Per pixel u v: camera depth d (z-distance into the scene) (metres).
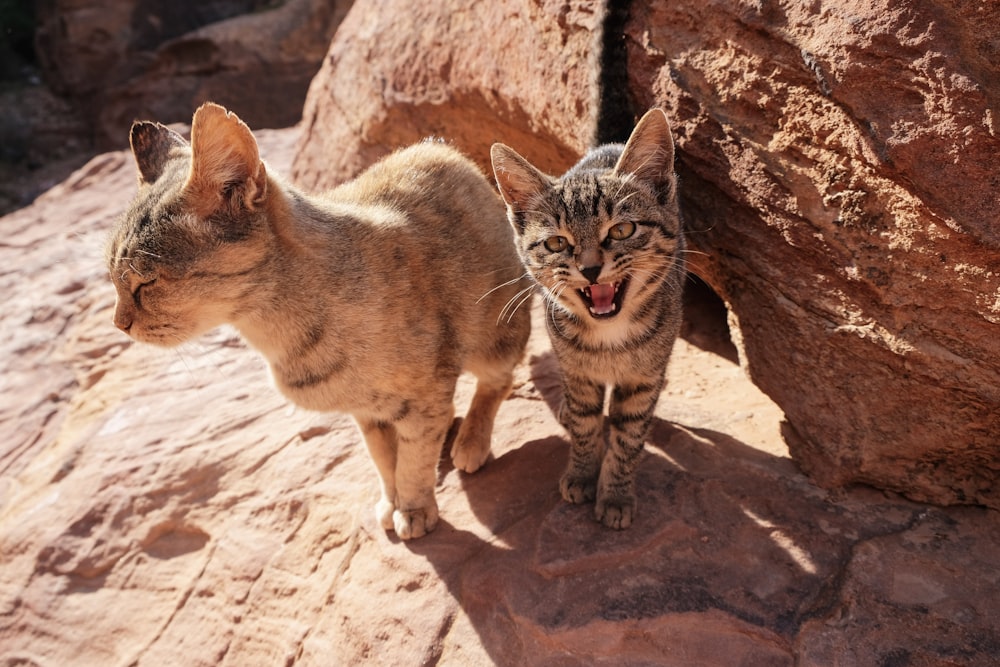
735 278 0.71
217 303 0.62
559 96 0.84
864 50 0.58
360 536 0.72
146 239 0.59
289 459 0.81
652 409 0.67
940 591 0.59
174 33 2.50
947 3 0.55
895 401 0.63
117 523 0.84
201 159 0.59
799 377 0.67
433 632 0.63
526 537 0.66
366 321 0.64
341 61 1.16
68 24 2.46
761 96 0.65
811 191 0.63
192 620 0.75
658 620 0.59
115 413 0.96
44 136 2.50
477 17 0.93
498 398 0.77
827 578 0.60
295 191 0.66
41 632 0.80
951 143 0.55
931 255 0.58
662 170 0.66
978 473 0.64
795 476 0.68
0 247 1.37
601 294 0.64
